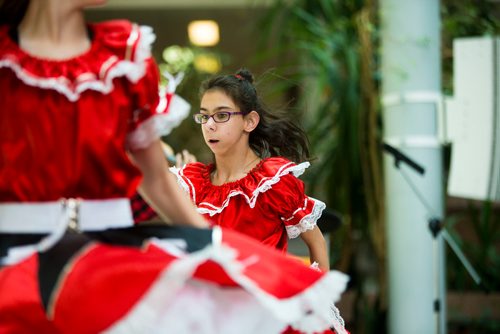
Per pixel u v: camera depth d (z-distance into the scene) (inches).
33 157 100.2
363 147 305.6
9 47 101.0
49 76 99.8
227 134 163.3
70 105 100.7
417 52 265.9
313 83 333.4
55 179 100.7
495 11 356.5
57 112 100.3
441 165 270.1
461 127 259.9
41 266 99.3
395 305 270.1
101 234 102.5
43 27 102.7
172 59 387.9
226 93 164.6
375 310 313.3
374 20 306.3
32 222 101.0
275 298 101.3
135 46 103.6
